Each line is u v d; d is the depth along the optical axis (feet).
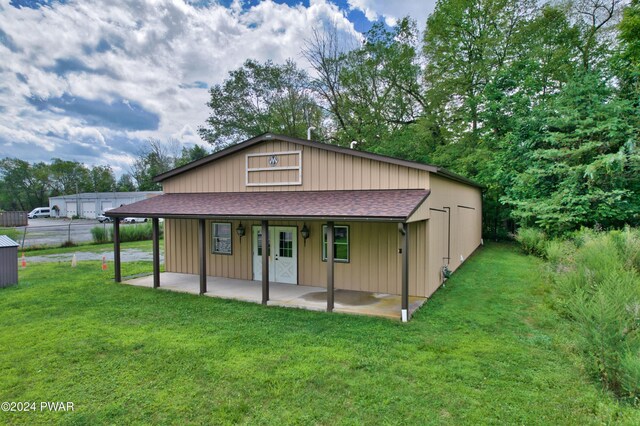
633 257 28.32
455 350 18.02
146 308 26.17
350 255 31.42
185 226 40.45
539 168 49.24
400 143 76.48
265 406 13.47
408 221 22.54
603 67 58.75
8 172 214.48
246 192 35.14
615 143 44.55
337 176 30.86
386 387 14.60
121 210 34.68
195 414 13.03
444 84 72.38
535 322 21.83
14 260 33.68
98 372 16.20
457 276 35.35
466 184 46.03
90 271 41.52
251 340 19.69
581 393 13.82
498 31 68.23
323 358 17.30
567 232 44.39
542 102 58.18
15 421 12.73
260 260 35.96
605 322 14.82
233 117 99.76
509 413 12.70
